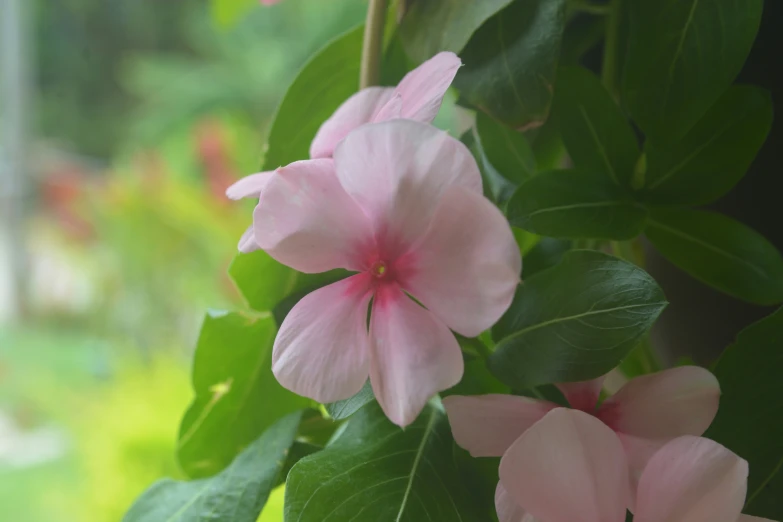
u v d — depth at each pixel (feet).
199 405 1.06
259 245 0.77
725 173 0.91
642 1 0.88
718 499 0.75
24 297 6.40
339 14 4.11
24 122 6.26
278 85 5.96
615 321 0.80
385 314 0.76
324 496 0.81
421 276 0.76
